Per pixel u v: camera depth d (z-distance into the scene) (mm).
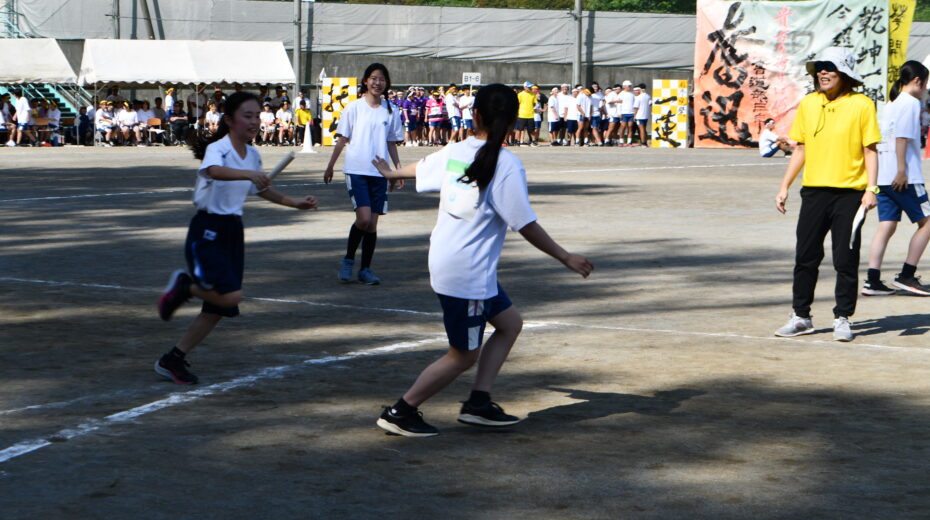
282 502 4340
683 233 13641
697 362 6859
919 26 39719
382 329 7832
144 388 6125
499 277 10242
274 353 7039
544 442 5168
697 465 4832
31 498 4367
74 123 37469
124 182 20953
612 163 28031
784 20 36500
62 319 8102
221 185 6172
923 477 4676
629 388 6203
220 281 6098
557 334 7719
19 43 34375
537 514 4219
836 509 4289
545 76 42500
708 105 37438
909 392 6109
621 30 41938
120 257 11414
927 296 9336
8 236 13125
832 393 6090
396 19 42562
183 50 35562
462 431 5344
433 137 37594
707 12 37031
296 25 41469
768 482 4605
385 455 4953
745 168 26391
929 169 25219
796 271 7688
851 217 7426
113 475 4648
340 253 11828
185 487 4508
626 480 4625
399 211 16156
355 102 9750
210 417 5551
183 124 35656
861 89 36000
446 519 4164
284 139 37469
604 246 12422
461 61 42750
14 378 6332
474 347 5121
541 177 22953
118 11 40344
